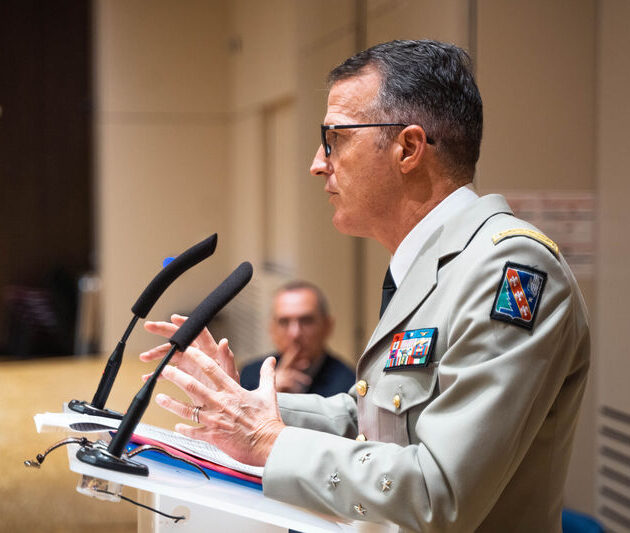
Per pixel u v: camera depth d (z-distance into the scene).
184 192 16.33
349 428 2.81
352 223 2.53
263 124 14.63
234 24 15.88
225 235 16.58
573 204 5.57
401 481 1.99
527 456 2.31
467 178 2.48
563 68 5.57
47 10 17.42
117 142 15.98
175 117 16.20
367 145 2.41
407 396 2.24
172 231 16.30
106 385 2.38
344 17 8.95
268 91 13.73
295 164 11.15
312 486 2.07
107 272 15.95
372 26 8.05
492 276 2.11
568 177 5.57
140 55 16.00
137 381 12.75
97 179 16.50
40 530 6.31
